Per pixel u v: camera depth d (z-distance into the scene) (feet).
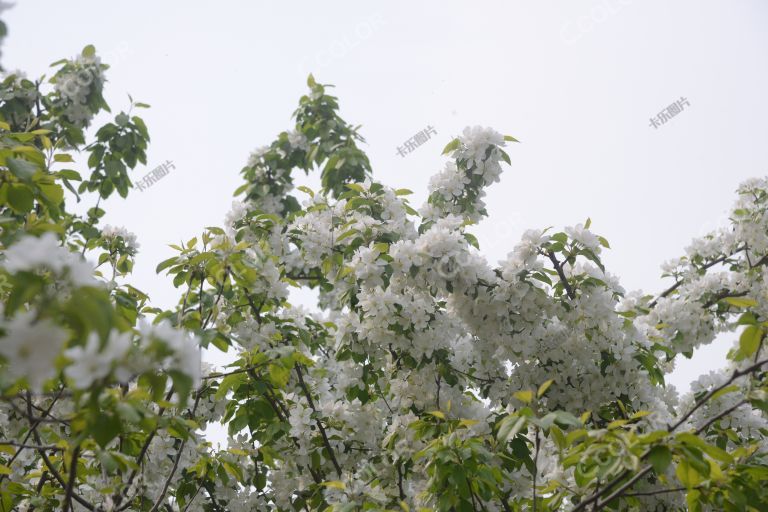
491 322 13.55
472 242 14.96
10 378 5.66
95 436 5.77
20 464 13.12
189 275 11.15
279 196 21.16
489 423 13.55
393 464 13.12
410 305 13.64
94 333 5.15
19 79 18.57
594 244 13.20
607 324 13.01
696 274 18.44
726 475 8.74
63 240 15.05
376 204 15.93
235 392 13.39
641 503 11.76
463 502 10.28
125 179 18.94
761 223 17.85
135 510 11.92
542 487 10.90
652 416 11.59
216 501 15.98
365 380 14.98
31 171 7.85
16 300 4.77
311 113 21.30
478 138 16.80
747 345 8.46
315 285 19.03
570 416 8.38
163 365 5.53
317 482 14.62
